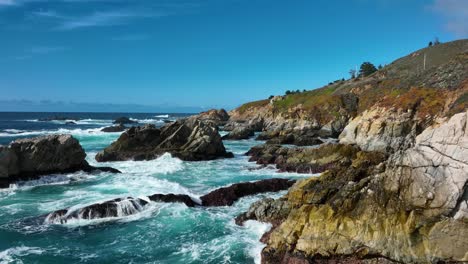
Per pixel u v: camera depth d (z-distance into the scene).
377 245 14.27
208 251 17.83
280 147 45.12
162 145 46.94
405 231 14.06
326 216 15.77
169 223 21.38
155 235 19.81
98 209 22.25
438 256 13.37
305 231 15.76
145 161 43.28
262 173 36.44
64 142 34.00
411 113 45.22
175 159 43.75
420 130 43.44
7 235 19.83
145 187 29.36
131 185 30.14
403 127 43.62
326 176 20.67
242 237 19.25
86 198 26.52
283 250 16.00
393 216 14.59
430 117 43.88
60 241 19.12
